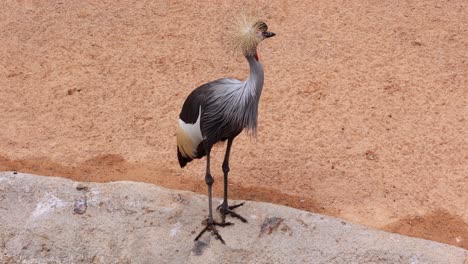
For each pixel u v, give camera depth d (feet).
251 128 32.48
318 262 32.22
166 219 34.73
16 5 59.31
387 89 48.26
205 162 42.16
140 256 33.45
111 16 57.52
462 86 48.26
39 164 42.01
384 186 39.73
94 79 50.16
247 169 41.45
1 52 53.11
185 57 52.39
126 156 42.83
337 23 55.72
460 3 57.93
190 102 32.71
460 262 31.73
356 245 32.71
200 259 32.99
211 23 56.34
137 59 52.29
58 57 52.65
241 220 34.47
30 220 35.14
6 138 44.29
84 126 45.60
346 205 38.32
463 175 40.34
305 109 46.55
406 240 33.09
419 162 41.60
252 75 30.71
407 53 51.96
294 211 34.86
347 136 44.01
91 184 36.86
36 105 47.50
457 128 44.29
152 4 59.26
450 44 52.80
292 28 55.26
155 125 45.52
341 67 50.65
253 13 57.21
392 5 57.88
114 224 34.65
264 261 32.60
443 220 37.19
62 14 57.93
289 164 41.75
